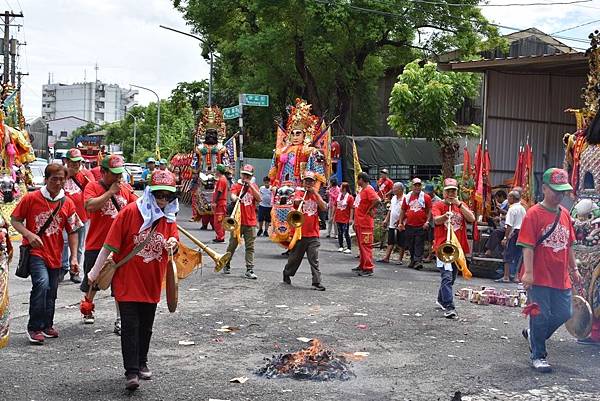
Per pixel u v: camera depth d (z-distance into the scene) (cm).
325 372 663
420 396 604
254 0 2697
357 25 2675
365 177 1364
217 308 984
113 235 601
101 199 771
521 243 706
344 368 683
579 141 883
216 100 3912
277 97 3192
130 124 9494
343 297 1104
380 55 3231
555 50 3186
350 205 1759
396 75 3569
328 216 2147
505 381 655
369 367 698
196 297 1070
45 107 15738
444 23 2802
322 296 1106
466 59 2873
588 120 877
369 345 791
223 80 3797
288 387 624
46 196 759
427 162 2653
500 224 1511
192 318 912
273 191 1483
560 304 709
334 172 2494
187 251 708
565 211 726
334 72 2959
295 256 1189
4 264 604
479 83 2692
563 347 803
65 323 859
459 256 945
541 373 684
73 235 807
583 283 814
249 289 1154
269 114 3403
